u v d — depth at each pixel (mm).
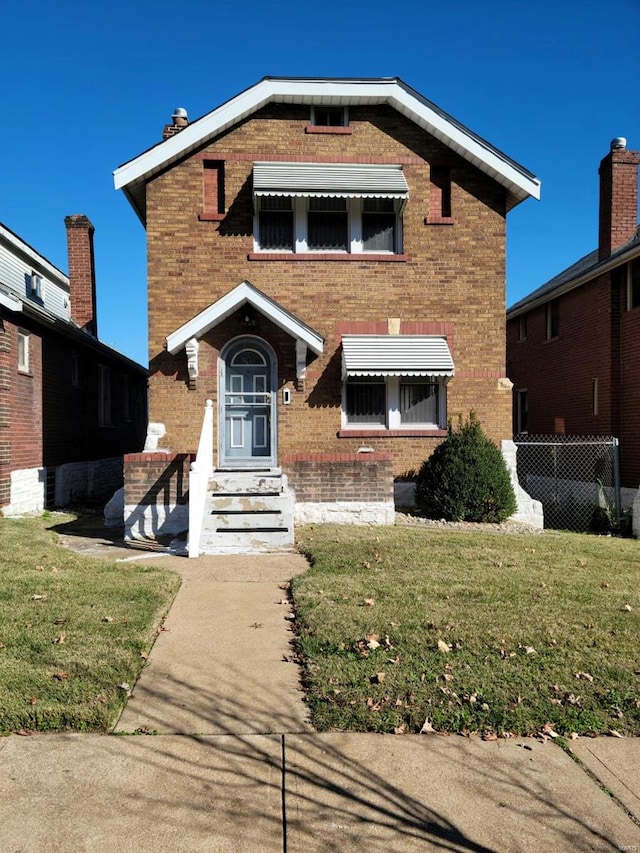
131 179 11391
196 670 4633
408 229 11953
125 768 3393
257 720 3926
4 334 11852
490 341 12062
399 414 12031
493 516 10977
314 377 11734
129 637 5031
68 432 15641
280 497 8789
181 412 11516
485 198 12062
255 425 11711
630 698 4180
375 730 3820
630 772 3449
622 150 15750
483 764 3498
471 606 5945
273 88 11539
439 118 11742
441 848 2852
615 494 13258
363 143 11969
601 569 7715
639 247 13281
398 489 11875
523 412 21078
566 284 16516
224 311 10836
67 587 6422
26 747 3568
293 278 11766
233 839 2875
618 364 15000
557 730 3855
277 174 11312
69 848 2781
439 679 4371
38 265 16016
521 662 4668
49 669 4379
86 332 17891
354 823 3004
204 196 11766
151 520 9750
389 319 11883
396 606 5871
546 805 3164
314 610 5730
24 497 12773
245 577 7188
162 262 11586
